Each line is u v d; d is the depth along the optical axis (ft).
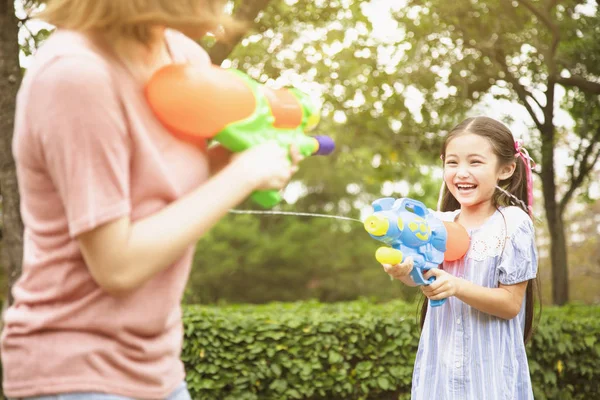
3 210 10.98
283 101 4.60
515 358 8.36
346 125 27.32
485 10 25.00
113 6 3.72
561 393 16.40
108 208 3.60
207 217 3.81
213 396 15.38
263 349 15.49
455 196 8.58
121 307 3.90
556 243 28.14
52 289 3.86
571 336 16.74
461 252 8.27
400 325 16.07
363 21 20.97
